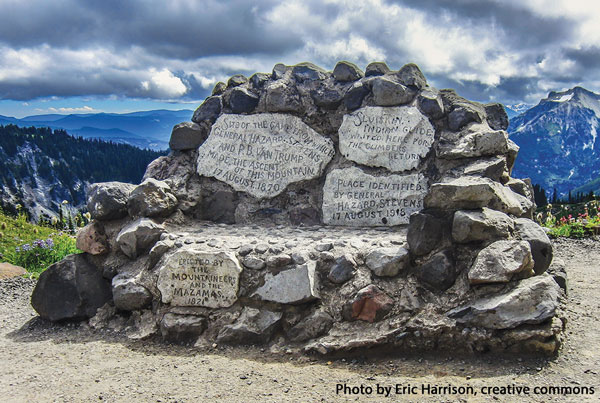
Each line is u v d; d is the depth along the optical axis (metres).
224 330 5.81
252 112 8.51
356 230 7.24
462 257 5.64
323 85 8.43
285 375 4.99
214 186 8.19
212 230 7.43
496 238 5.54
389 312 5.50
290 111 8.34
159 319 6.17
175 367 5.28
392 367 5.07
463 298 5.41
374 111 7.96
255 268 6.05
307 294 5.67
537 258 5.68
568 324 5.96
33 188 93.44
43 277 6.78
